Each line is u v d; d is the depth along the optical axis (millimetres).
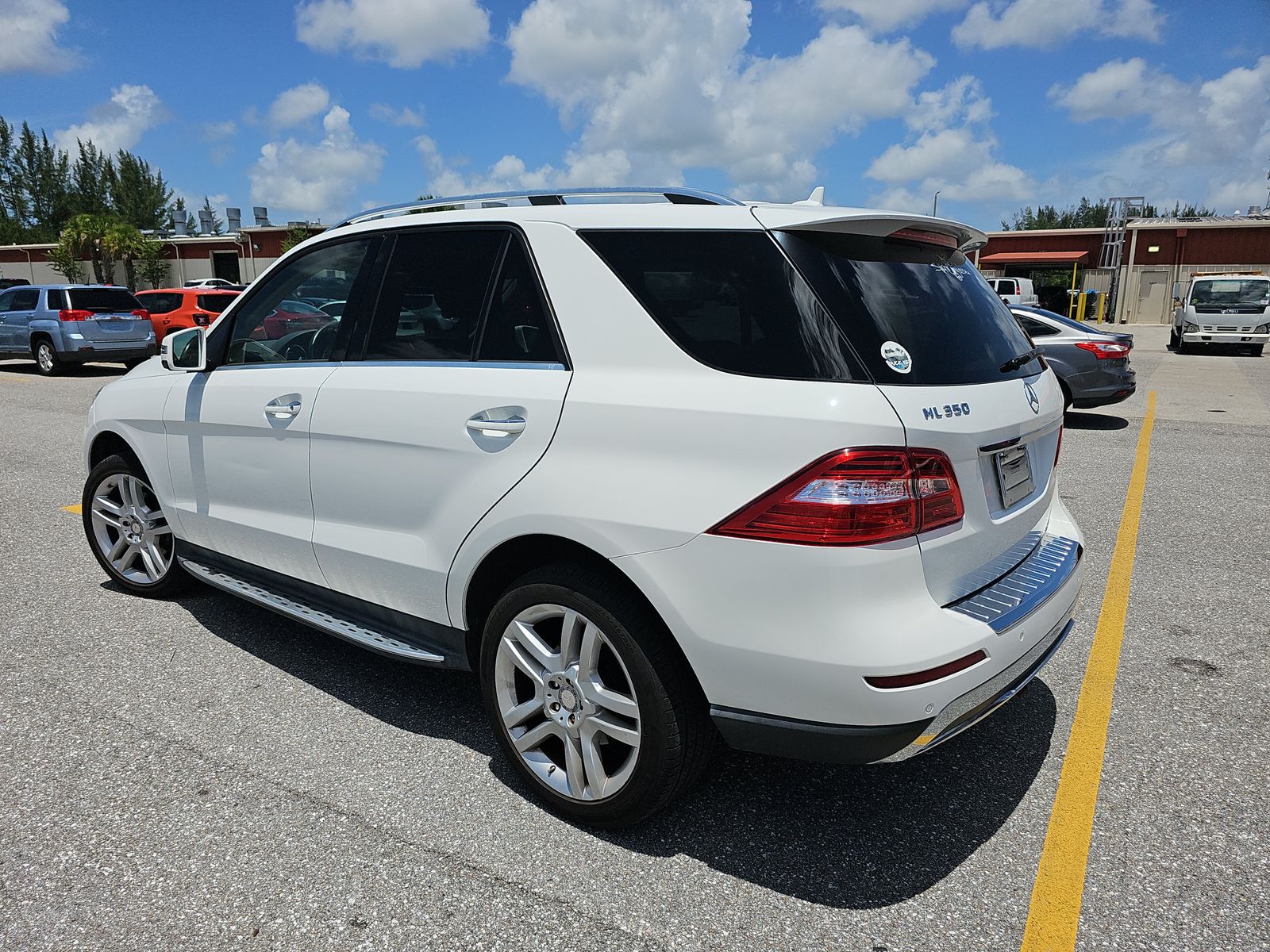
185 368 3816
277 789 2863
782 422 2174
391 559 3018
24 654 3916
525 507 2561
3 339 17484
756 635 2209
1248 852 2545
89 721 3307
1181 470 7910
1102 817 2725
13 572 5082
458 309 2930
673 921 2271
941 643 2178
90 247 48969
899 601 2166
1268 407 12125
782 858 2527
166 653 3934
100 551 4703
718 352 2348
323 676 3711
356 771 2977
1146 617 4391
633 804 2512
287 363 3492
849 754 2217
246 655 3912
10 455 8875
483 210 2961
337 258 3408
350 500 3156
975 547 2391
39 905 2322
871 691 2125
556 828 2666
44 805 2764
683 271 2475
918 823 2699
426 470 2861
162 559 4477
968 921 2271
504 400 2656
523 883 2416
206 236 49594
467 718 3363
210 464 3787
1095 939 2207
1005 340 2789
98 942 2191
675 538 2281
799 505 2133
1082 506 6617
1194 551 5469
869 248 2488
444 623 2943
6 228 88000
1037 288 38594
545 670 2660
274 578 3635
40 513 6488
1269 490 7102
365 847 2566
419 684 3650
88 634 4145
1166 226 37062
